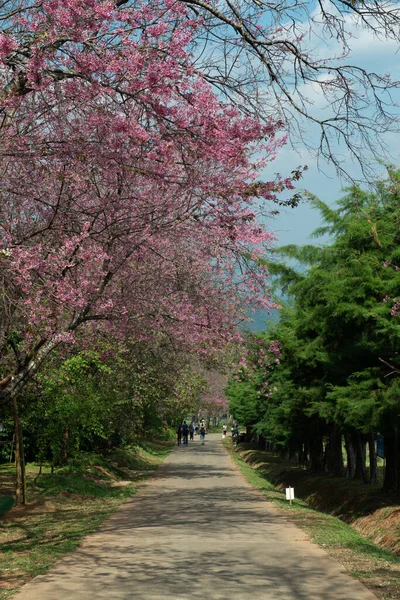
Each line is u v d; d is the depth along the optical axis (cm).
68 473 2544
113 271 1312
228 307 1677
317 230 2092
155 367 2725
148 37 921
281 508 1956
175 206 1252
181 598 855
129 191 1205
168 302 1616
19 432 1889
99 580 967
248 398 3884
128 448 3775
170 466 3891
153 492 2425
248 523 1623
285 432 3038
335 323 1903
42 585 934
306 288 2067
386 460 2180
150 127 1022
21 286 1059
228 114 1005
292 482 3145
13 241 1085
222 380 5666
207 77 1020
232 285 1662
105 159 1035
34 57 881
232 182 1159
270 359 1992
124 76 938
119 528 1531
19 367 1213
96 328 1695
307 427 2848
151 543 1314
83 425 2170
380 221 1855
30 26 876
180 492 2430
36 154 1042
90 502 2092
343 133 984
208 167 1152
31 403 2045
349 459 2827
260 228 1353
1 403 1216
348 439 2808
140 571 1034
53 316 1144
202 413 8800
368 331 1841
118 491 2411
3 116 1062
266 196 1073
